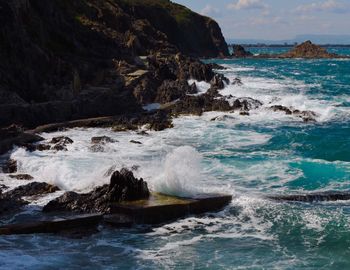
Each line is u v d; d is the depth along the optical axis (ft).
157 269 44.98
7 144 88.33
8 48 124.77
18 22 130.52
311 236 52.54
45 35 163.22
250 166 79.97
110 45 195.21
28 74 125.80
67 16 197.36
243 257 47.52
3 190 65.92
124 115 128.36
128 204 57.77
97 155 86.12
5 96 111.65
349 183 71.00
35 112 111.86
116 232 53.72
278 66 369.09
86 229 54.13
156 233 53.62
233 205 61.21
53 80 134.72
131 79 157.79
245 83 215.72
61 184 68.74
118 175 60.54
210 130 113.39
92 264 45.75
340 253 48.52
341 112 138.92
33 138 95.20
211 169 78.02
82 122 115.03
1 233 51.85
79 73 153.38
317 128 117.70
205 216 58.39
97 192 60.75
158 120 120.98
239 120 127.03
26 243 49.98
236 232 53.83
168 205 57.36
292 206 61.00
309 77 263.29
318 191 66.49
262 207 60.64
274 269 44.91
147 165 78.18
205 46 527.40
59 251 48.39
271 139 103.45
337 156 88.43
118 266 45.55
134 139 102.32
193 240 51.70
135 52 231.09
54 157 83.10
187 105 141.49
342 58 507.71
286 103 151.64
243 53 554.46
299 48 540.93
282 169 78.07
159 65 190.39
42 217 55.98
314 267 45.47
